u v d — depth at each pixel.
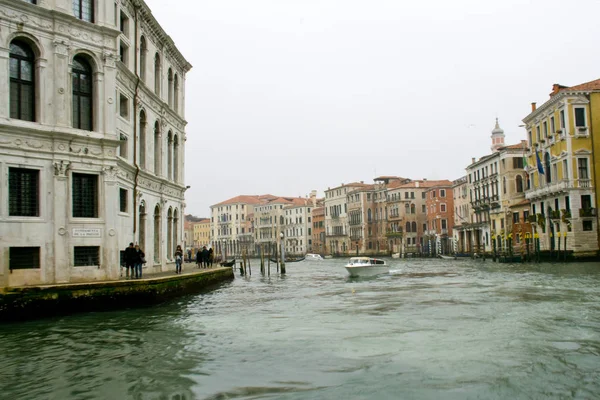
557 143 46.72
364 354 11.20
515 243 58.06
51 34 17.69
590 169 44.47
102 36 19.09
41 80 17.41
